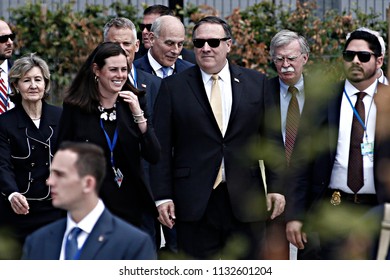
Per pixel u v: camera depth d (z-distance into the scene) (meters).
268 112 20.02
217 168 20.00
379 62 19.02
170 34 24.14
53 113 21.62
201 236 20.16
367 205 18.77
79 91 18.83
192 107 20.12
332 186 19.00
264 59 33.06
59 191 14.02
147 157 19.12
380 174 15.97
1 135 21.22
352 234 13.64
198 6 34.00
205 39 20.11
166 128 20.16
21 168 21.23
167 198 20.11
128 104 18.94
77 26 33.38
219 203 20.06
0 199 21.06
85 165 14.01
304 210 19.19
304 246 20.22
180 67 24.86
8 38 25.08
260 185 20.12
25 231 21.06
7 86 24.89
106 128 18.80
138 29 33.41
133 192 18.97
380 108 13.95
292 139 21.84
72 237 14.16
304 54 21.91
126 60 18.81
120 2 34.09
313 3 34.00
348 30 33.47
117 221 14.29
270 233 21.19
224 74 20.38
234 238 20.00
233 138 20.06
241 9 35.06
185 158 20.17
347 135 18.83
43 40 33.19
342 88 18.94
